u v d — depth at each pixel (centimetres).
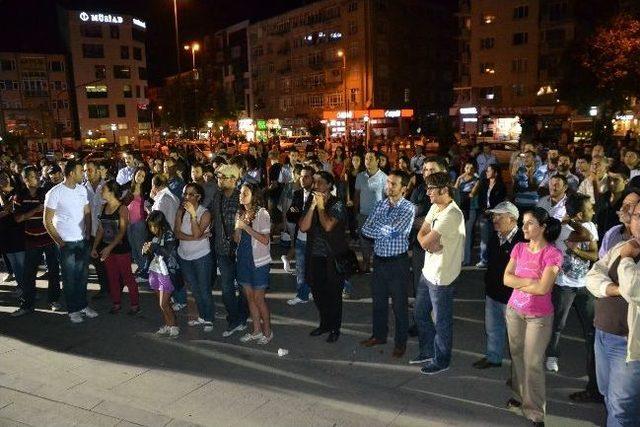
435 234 491
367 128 4744
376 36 5928
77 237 695
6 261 926
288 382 519
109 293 816
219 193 632
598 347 367
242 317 652
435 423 438
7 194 758
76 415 469
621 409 345
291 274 904
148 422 452
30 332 676
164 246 630
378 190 836
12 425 457
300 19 6631
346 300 758
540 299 412
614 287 339
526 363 421
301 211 720
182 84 6359
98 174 876
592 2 2902
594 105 3148
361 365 554
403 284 552
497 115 4988
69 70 6869
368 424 439
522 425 432
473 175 874
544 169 928
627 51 2597
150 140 6944
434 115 6562
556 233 403
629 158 775
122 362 578
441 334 516
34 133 6425
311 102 6631
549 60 4756
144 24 7556
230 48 7838
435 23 6569
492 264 504
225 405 477
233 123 6838
